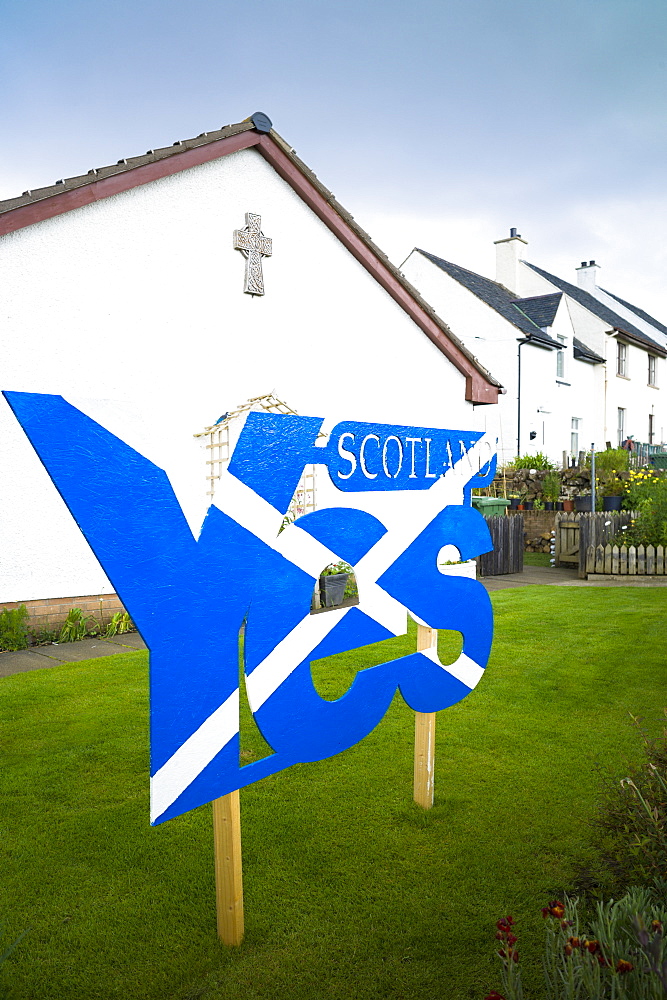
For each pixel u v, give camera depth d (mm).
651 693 5992
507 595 11516
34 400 2084
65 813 3926
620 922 2326
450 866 3314
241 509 2740
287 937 2836
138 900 3111
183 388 9344
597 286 37625
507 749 4762
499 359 24672
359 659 7059
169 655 2434
